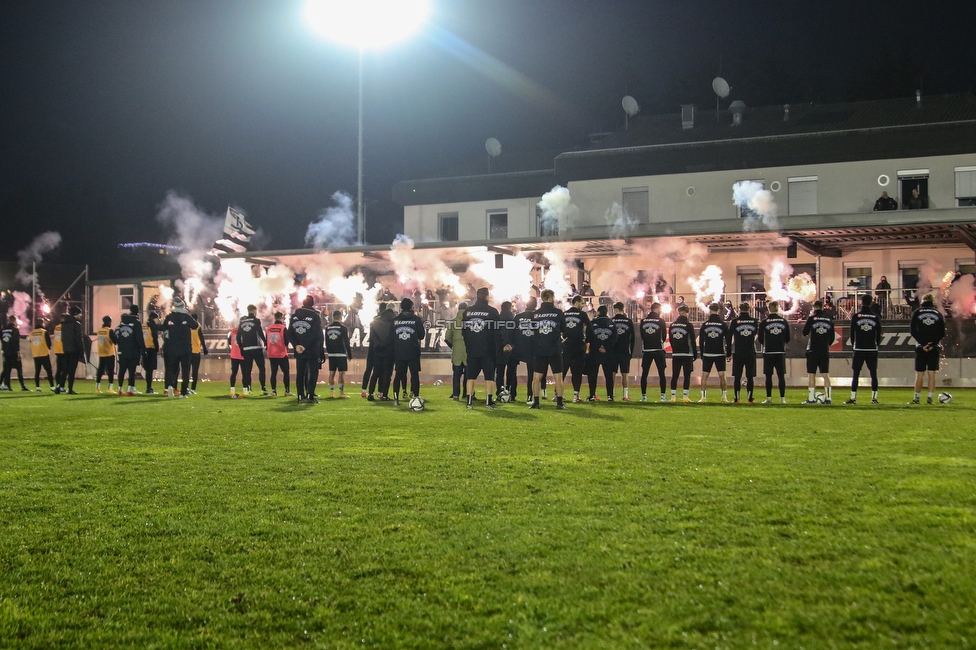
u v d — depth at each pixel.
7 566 4.83
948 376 22.33
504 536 5.24
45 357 21.38
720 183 31.75
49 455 9.00
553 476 7.29
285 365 19.55
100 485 7.17
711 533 5.18
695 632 3.65
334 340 18.73
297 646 3.69
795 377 23.73
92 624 3.97
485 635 3.71
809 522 5.41
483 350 14.88
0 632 3.88
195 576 4.61
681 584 4.23
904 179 29.72
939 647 3.41
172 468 8.05
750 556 4.66
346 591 4.32
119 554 5.04
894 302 27.42
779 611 3.83
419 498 6.44
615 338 16.75
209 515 5.98
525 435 10.45
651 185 32.66
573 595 4.14
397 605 4.10
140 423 12.45
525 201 36.66
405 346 15.19
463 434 10.63
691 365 16.94
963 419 12.32
